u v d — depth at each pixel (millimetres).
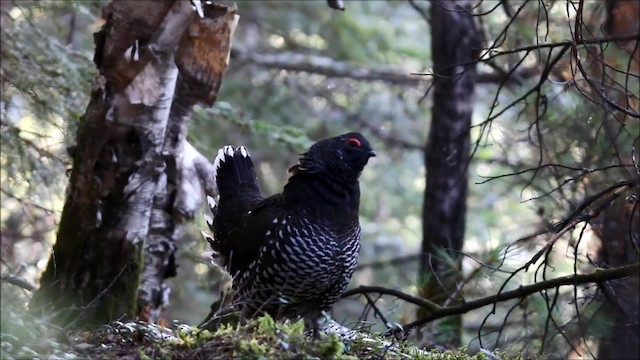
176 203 11312
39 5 13008
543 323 11609
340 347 7340
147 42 9805
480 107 22469
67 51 13258
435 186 14266
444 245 14070
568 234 15094
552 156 13133
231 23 10289
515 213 23828
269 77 23125
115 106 9828
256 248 9320
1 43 12008
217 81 10602
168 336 8156
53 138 13203
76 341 8016
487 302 10508
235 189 10203
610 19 12812
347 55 23984
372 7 23953
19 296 9492
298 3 23906
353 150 9117
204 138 19016
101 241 9922
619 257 12062
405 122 24719
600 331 10992
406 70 23391
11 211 14641
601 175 12312
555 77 14641
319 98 23359
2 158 13055
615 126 12094
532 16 13891
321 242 9055
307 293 9250
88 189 9906
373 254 25422
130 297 9984
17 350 7223
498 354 8992
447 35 13984
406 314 13469
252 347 7191
